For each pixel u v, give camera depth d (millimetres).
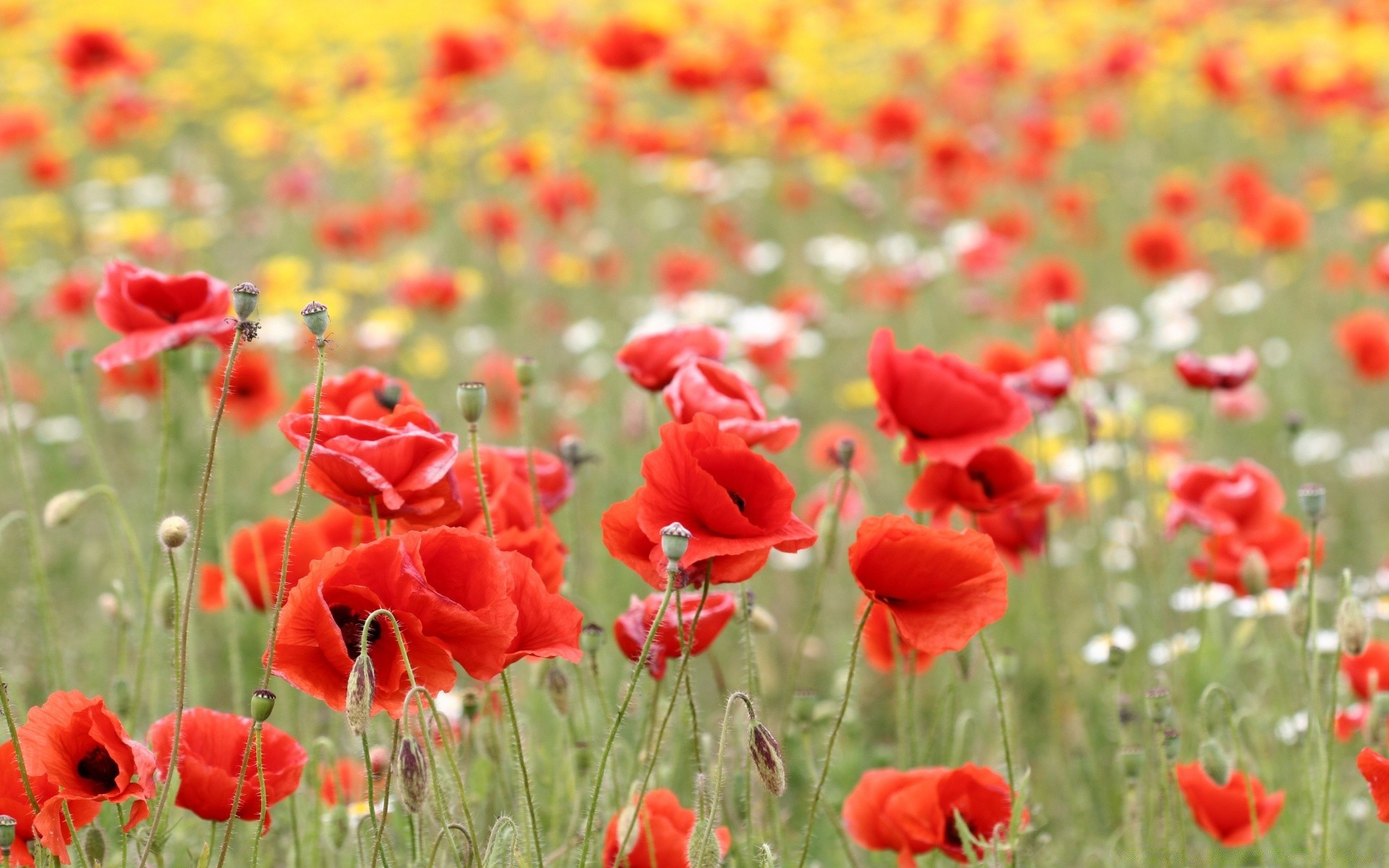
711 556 2949
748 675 3656
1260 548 4898
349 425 3086
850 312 13227
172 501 8359
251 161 17500
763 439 3547
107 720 2881
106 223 12844
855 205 14188
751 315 9555
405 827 3957
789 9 19562
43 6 23812
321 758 4289
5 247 12984
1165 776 4020
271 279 10164
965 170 13609
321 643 2713
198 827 4387
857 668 6203
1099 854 4785
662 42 13086
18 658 6203
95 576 7648
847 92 20656
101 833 3299
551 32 17281
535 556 3457
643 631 3656
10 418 4625
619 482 8680
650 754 3758
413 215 11820
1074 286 10586
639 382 4266
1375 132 18672
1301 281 14195
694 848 3088
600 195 15672
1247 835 4008
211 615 7133
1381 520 9109
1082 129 17891
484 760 4051
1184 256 10672
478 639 2797
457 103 14930
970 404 3969
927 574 3020
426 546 2830
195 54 22141
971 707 6199
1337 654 3748
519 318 12250
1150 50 16672
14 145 12852
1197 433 10281
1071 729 6156
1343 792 5203
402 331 10586
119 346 3943
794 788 5527
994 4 25547
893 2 24844
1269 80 16234
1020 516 4859
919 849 3748
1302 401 10953
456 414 9688
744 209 15953
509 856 3186
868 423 10719
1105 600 6176
